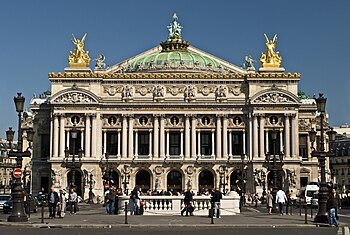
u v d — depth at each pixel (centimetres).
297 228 5762
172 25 18438
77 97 15050
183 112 15188
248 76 15212
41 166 15575
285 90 15088
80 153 13212
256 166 14912
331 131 8975
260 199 14100
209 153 15338
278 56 15700
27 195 7538
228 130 15225
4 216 7750
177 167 15062
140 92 15325
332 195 6012
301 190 13738
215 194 7131
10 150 7438
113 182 14962
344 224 6262
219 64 17600
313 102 17188
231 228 5712
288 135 15050
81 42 15588
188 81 15312
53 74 15150
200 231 5266
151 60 16950
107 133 15300
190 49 18438
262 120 15088
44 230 5347
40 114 15788
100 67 15962
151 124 15225
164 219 6812
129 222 6291
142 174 15288
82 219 6856
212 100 15262
